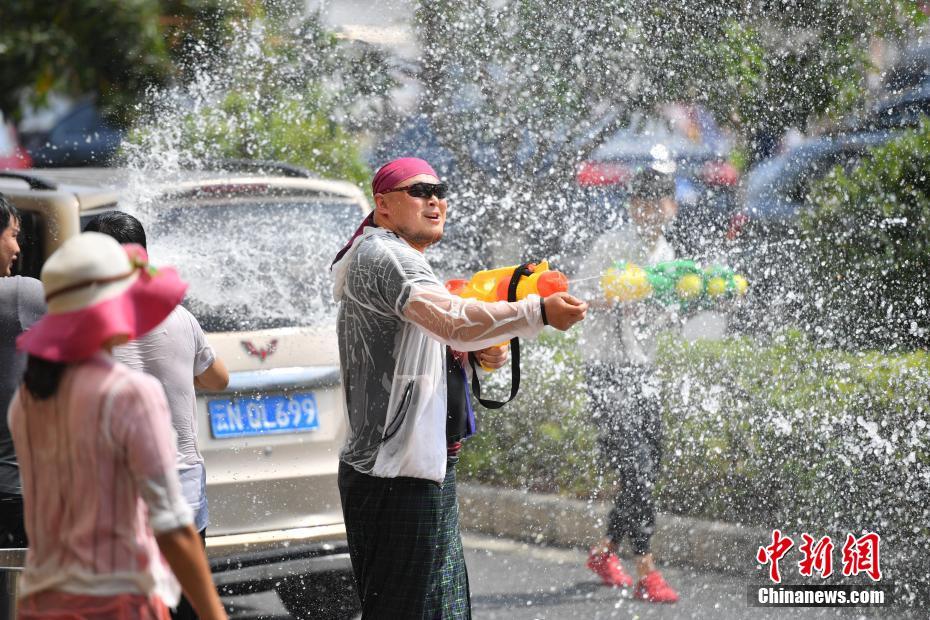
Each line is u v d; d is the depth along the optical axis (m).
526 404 14.32
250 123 17.88
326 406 9.73
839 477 12.90
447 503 7.39
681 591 10.88
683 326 14.44
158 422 5.03
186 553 5.03
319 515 9.60
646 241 11.19
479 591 10.88
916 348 16.16
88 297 5.00
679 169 17.47
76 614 4.99
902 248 17.11
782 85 17.92
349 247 7.38
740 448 13.18
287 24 18.17
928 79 18.11
